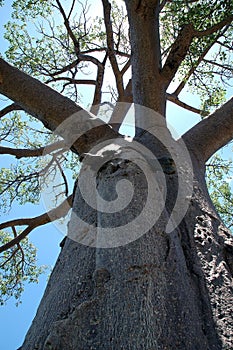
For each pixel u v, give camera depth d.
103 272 1.64
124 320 1.43
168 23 6.36
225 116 3.40
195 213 2.31
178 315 1.47
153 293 1.51
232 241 2.24
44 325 1.63
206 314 1.64
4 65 2.97
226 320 1.62
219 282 1.86
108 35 5.52
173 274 1.65
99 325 1.46
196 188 2.58
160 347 1.32
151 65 3.54
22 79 2.98
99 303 1.54
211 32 4.32
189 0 5.18
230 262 2.08
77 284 1.76
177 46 3.55
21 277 7.00
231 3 4.70
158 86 3.51
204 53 5.49
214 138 3.27
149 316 1.42
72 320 1.50
